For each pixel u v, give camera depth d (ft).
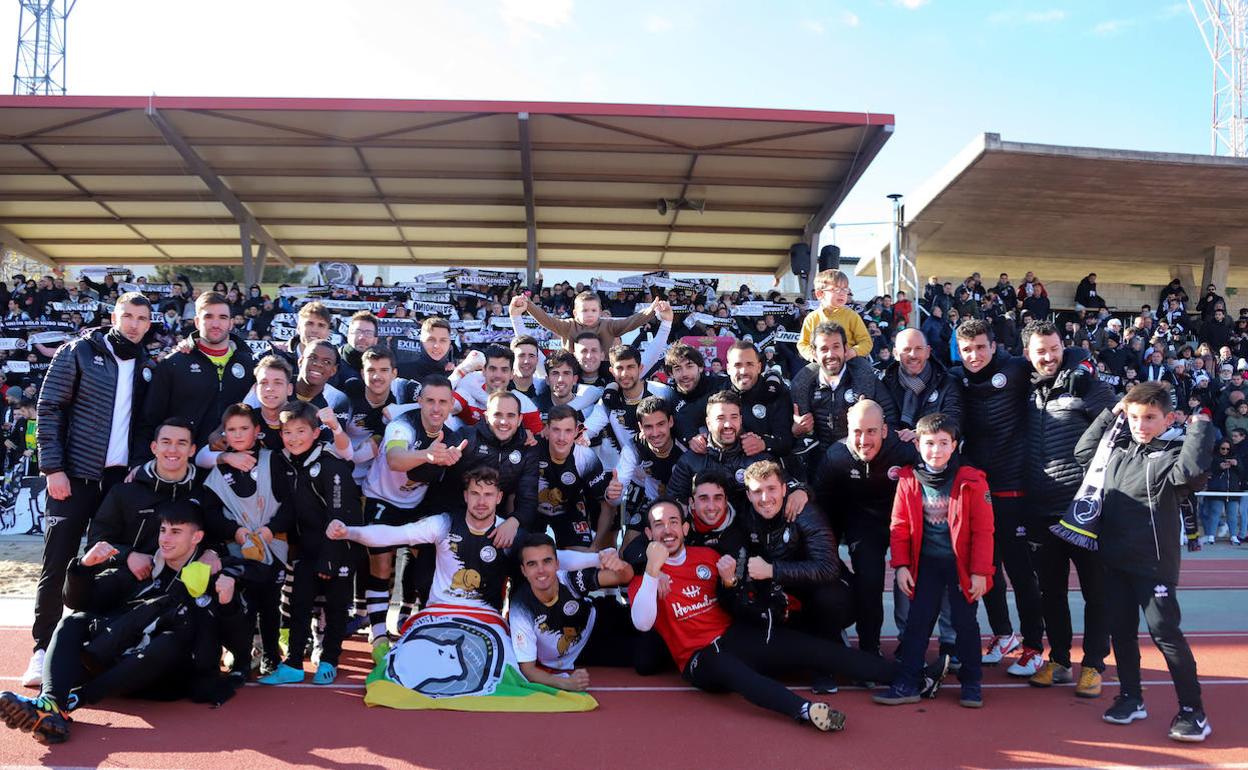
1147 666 17.87
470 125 46.29
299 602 16.15
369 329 20.44
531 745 12.97
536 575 15.97
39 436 15.83
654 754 12.67
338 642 16.21
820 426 18.62
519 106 44.21
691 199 55.77
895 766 12.35
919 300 53.83
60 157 50.16
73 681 13.37
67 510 15.99
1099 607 15.55
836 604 16.28
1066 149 51.44
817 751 12.88
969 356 16.97
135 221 60.54
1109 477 14.51
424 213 59.16
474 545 16.40
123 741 12.97
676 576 16.14
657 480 19.58
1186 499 14.46
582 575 16.78
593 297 23.75
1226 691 16.10
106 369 16.46
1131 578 14.19
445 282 54.13
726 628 15.92
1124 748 13.10
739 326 50.21
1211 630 21.21
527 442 17.74
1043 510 16.34
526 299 24.31
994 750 13.00
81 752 12.52
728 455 17.54
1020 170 53.67
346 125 46.26
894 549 15.60
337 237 63.82
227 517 15.96
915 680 15.25
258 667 16.96
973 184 55.83
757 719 14.32
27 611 21.63
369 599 17.80
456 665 15.23
